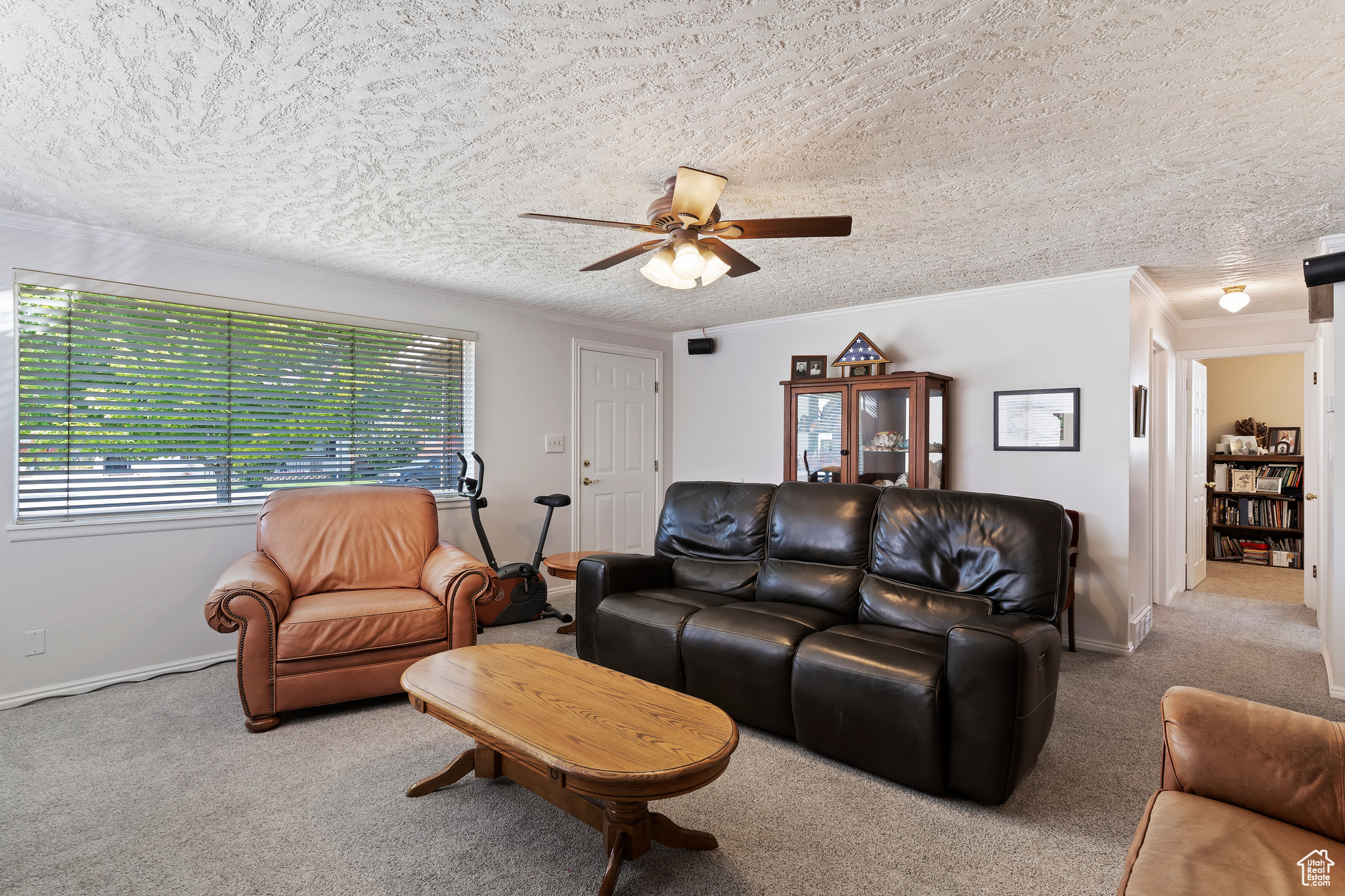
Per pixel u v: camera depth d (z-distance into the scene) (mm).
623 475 5508
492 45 1611
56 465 3020
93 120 1984
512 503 4734
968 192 2562
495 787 2207
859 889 1714
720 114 1953
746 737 2627
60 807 2064
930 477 4133
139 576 3205
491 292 4324
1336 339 2980
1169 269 3750
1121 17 1487
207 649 3408
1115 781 2271
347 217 2875
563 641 3840
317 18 1492
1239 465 6785
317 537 3283
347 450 3934
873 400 4328
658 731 1711
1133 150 2182
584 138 2109
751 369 5426
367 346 4004
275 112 1942
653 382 5789
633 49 1624
